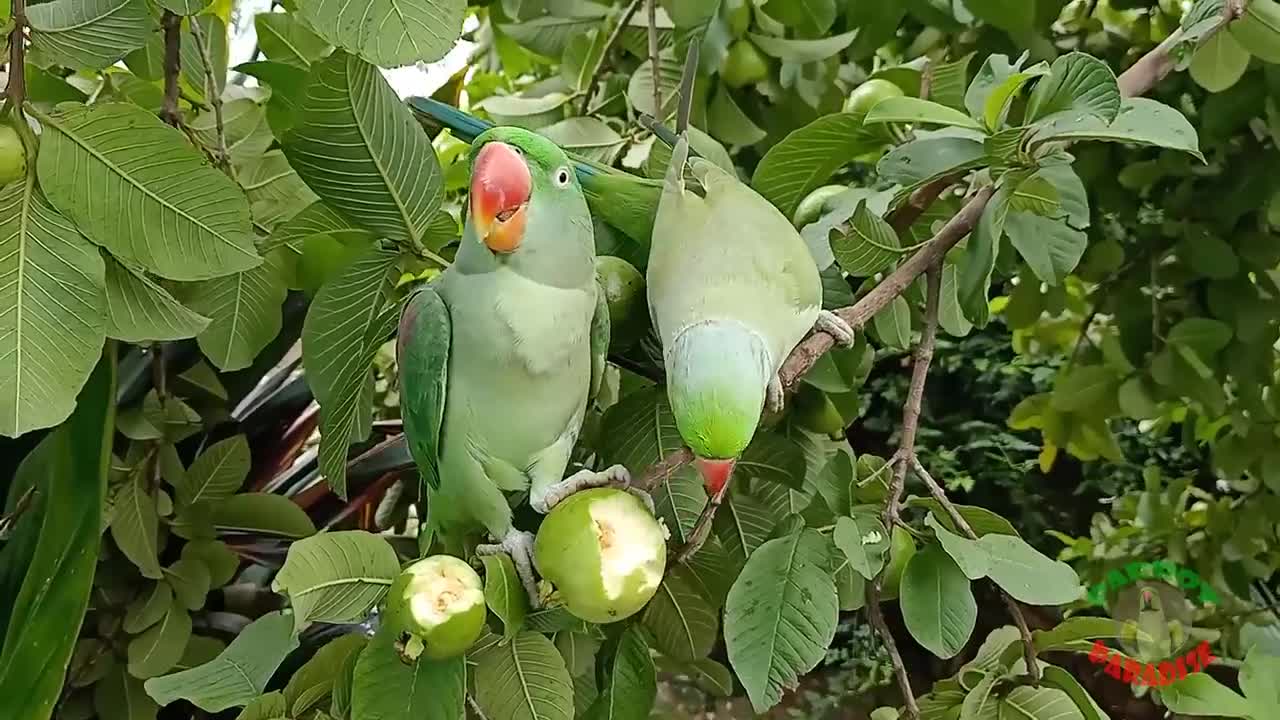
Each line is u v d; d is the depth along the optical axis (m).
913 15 1.14
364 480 1.12
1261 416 1.24
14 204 0.54
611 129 1.01
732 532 0.83
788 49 1.02
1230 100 1.10
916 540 0.70
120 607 0.93
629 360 0.78
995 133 0.66
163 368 0.93
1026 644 0.67
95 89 0.90
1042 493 2.43
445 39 0.50
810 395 0.85
